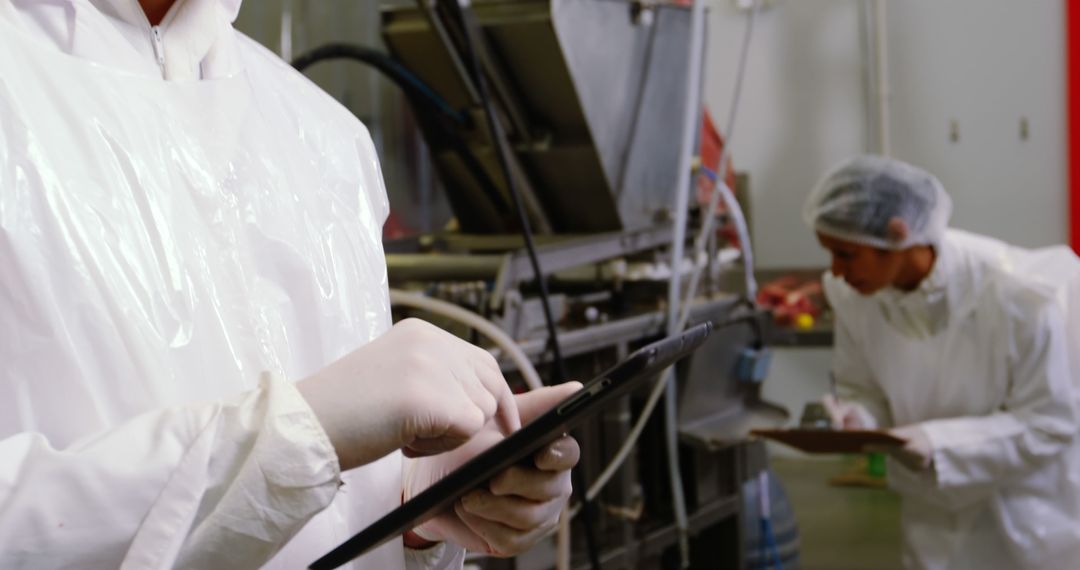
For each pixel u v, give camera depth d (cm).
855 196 214
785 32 430
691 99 207
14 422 63
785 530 251
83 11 73
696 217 230
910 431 211
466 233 232
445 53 206
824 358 444
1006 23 404
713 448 211
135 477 56
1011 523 218
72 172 67
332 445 59
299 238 80
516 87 207
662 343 65
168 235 70
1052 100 401
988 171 412
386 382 61
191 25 81
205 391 69
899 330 232
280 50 260
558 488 73
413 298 161
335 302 82
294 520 58
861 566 340
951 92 414
